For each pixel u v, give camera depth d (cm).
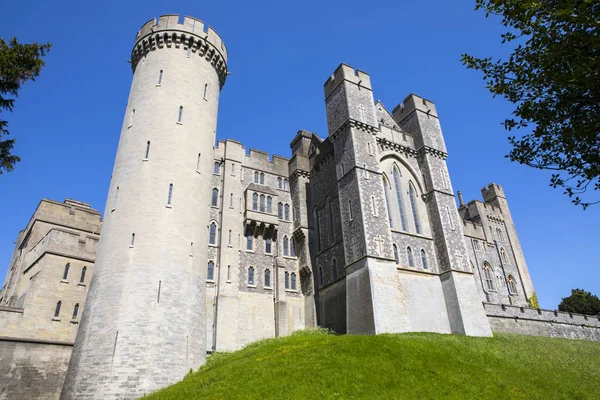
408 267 3734
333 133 4188
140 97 3322
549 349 3216
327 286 3941
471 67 1551
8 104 1891
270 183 4597
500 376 2286
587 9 1249
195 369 2634
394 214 3959
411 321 3459
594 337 4591
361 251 3475
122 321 2480
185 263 2847
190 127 3281
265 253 4119
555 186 1505
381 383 1941
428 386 1964
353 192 3728
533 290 6353
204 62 3638
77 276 3434
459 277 3816
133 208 2853
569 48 1332
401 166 4294
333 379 1939
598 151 1434
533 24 1355
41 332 3086
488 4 1438
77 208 4325
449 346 2716
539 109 1488
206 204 3238
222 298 3625
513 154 1573
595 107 1415
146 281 2630
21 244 4459
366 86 4328
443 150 4509
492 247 6338
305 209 4481
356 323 3300
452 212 4197
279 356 2356
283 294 3941
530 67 1438
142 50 3562
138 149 3073
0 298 4438
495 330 3869
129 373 2350
